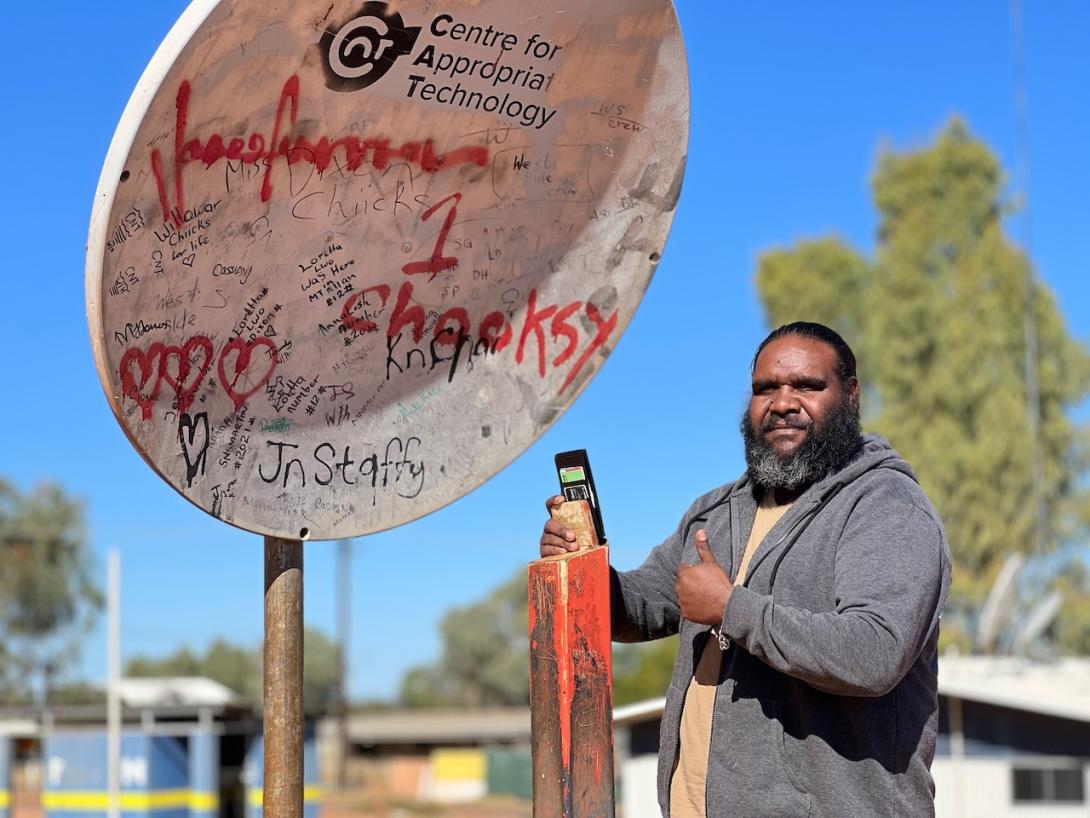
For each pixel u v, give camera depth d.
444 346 3.14
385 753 73.00
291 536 2.89
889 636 2.60
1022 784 21.48
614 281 3.26
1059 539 32.09
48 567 50.97
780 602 2.85
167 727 19.64
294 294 2.87
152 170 2.52
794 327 3.10
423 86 2.87
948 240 33.31
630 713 5.62
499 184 3.09
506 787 58.03
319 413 2.95
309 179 2.81
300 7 2.59
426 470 3.11
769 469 2.98
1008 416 31.67
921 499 2.88
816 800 2.72
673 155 3.20
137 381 2.60
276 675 2.88
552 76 3.00
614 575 3.18
